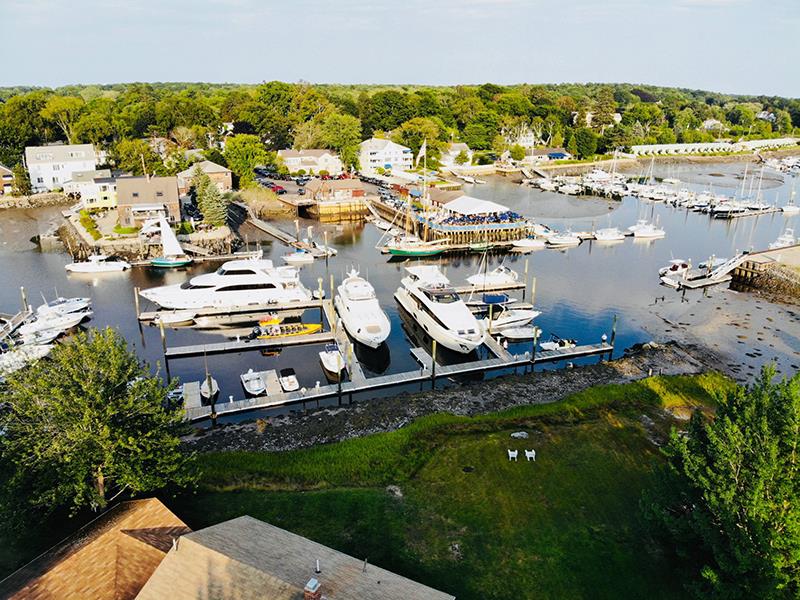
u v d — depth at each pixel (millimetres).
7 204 109500
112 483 26781
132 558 21266
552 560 25859
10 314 59625
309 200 112000
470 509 29359
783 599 19688
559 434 36562
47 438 24672
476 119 182625
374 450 34875
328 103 183000
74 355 26188
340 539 26969
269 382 45000
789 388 22672
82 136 139500
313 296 66000
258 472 32594
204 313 59812
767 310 62969
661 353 50719
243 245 88750
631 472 32562
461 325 51625
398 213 101938
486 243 89125
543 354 50344
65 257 80688
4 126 134250
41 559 21438
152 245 80875
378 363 50312
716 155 197875
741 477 21422
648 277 75188
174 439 26578
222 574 18688
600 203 126438
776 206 118188
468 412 40344
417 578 24703
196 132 144625
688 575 23734
